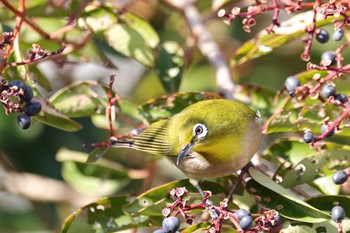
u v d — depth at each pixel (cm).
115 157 1499
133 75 1583
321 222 939
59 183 1427
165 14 1548
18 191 1410
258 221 873
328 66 964
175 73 1195
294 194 982
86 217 1016
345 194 1080
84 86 1103
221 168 1034
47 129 1494
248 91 1171
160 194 973
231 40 1587
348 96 999
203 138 1031
